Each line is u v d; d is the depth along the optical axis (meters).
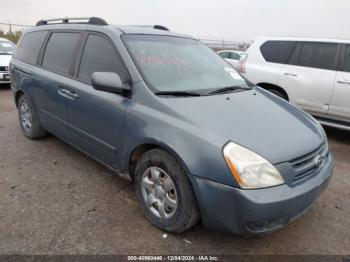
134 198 3.18
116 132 2.92
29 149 4.33
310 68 5.58
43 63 4.14
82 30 3.60
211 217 2.29
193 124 2.40
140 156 2.82
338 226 2.89
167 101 2.63
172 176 2.45
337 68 5.34
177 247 2.50
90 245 2.48
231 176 2.16
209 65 3.55
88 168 3.80
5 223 2.70
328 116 5.51
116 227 2.71
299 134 2.58
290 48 5.85
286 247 2.58
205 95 2.92
